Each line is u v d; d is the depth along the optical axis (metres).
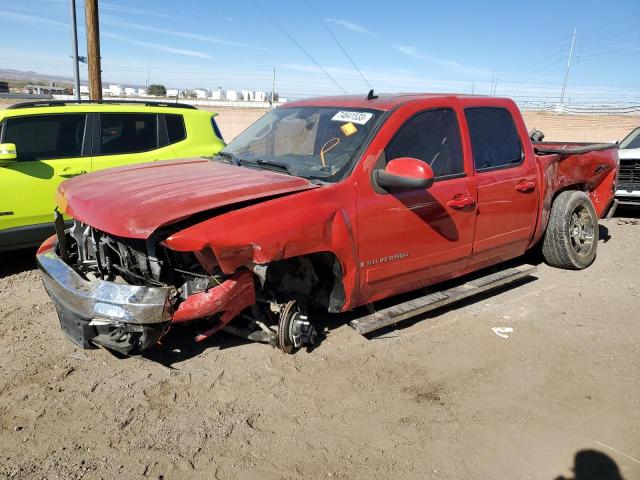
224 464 2.86
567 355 4.13
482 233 4.70
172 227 3.33
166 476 2.76
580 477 2.84
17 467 2.78
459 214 4.41
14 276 5.71
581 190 6.33
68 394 3.44
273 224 3.36
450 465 2.91
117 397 3.42
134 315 3.17
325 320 4.55
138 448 2.96
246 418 3.25
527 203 5.12
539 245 6.09
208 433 3.10
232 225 3.24
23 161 5.89
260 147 4.64
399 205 3.98
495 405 3.46
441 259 4.42
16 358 3.88
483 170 4.68
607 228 8.49
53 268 3.68
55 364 3.81
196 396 3.45
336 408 3.38
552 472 2.87
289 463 2.88
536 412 3.39
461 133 4.53
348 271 3.80
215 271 3.33
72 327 3.54
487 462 2.94
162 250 3.41
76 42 11.23
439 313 4.86
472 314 4.86
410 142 4.15
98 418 3.21
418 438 3.12
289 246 3.41
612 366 3.98
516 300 5.20
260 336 3.83
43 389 3.49
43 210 5.96
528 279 5.80
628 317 4.84
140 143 6.86
